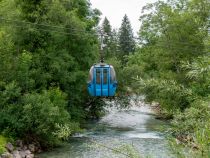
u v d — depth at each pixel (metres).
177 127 6.23
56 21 33.50
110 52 80.44
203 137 5.34
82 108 40.12
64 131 8.50
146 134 32.72
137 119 42.91
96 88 34.78
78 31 35.34
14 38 31.39
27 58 28.19
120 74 42.47
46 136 26.34
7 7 31.53
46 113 25.45
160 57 43.53
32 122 25.50
